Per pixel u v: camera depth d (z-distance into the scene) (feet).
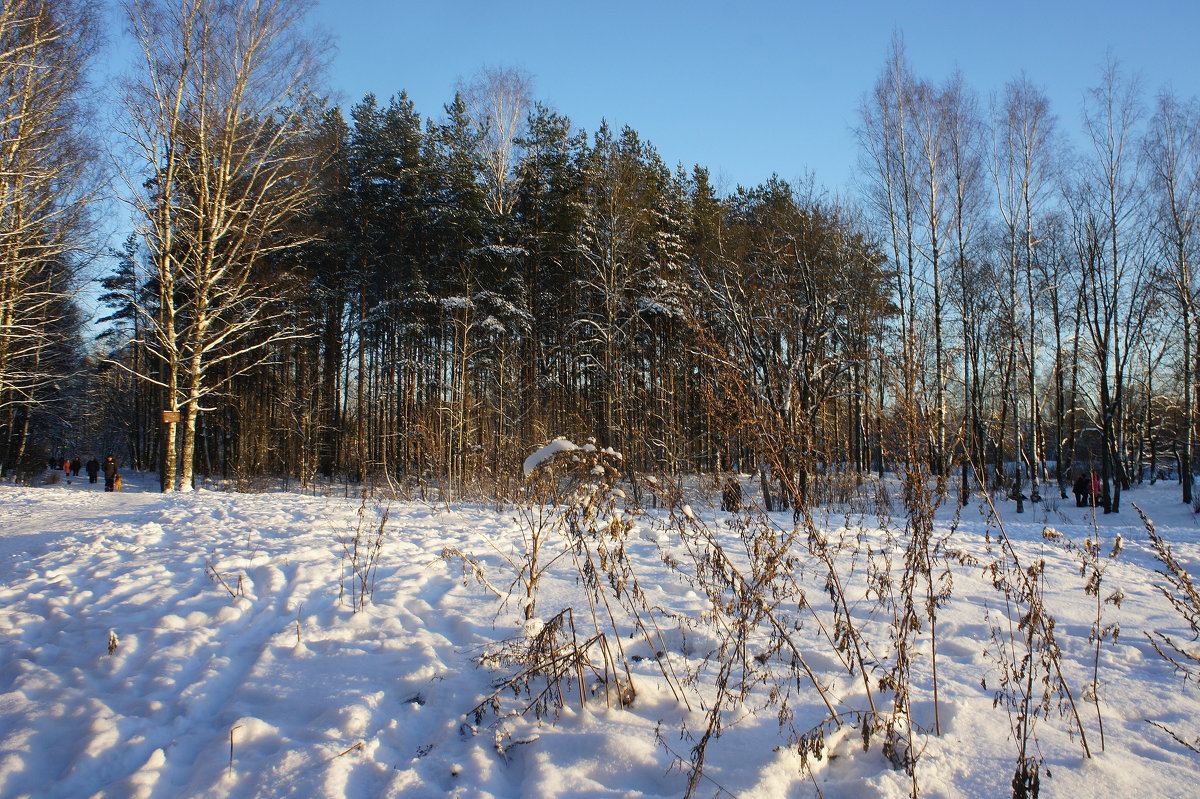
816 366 52.90
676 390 75.15
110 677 12.34
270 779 8.79
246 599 16.79
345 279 94.79
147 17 55.31
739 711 10.57
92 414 136.67
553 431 75.20
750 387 13.30
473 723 10.37
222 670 12.63
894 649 13.03
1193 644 13.61
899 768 8.93
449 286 88.79
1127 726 10.17
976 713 10.41
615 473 12.95
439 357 91.35
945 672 12.23
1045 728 10.07
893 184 68.85
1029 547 26.63
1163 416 93.20
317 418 93.30
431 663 12.36
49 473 115.65
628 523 12.72
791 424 12.96
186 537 26.16
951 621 14.93
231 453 102.83
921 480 10.41
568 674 11.79
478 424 79.77
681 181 102.78
